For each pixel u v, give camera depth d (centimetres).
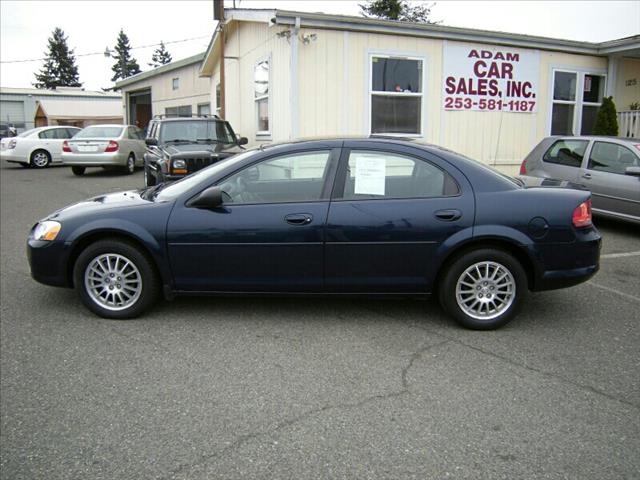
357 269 432
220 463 268
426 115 1026
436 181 435
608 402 324
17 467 266
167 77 2394
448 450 277
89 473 261
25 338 420
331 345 407
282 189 442
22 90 4912
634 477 256
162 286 460
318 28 929
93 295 457
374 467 264
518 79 1091
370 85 977
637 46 1073
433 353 393
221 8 1309
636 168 718
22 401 327
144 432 294
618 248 706
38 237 461
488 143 1088
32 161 1886
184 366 373
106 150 1555
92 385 346
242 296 449
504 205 424
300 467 264
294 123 939
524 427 297
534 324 450
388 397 330
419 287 434
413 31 978
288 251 432
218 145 1023
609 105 1145
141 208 450
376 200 432
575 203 431
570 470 261
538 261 425
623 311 480
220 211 438
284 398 329
